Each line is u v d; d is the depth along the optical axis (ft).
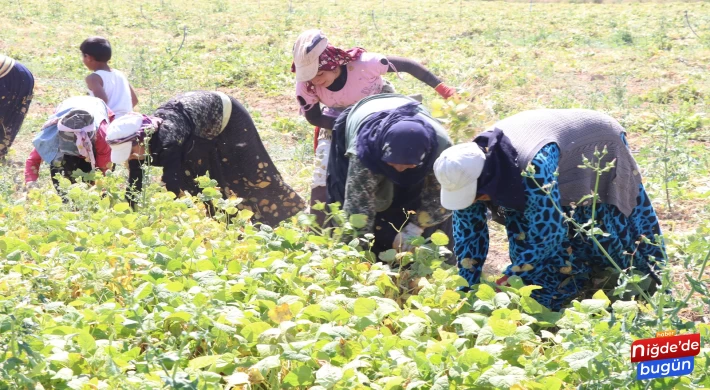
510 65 44.04
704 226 10.76
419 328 10.28
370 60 15.16
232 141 16.69
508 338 9.77
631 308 9.80
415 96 14.20
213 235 14.57
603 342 9.32
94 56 19.33
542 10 85.66
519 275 12.25
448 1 100.63
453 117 12.69
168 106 16.10
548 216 11.00
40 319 10.38
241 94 36.65
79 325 10.25
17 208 15.19
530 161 10.91
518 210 11.15
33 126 28.37
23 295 10.81
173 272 12.09
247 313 10.71
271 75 40.16
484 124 12.95
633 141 26.73
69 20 65.26
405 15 79.05
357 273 12.28
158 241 13.20
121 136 15.23
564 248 12.67
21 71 21.01
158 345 10.17
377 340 9.98
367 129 12.22
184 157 16.17
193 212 14.97
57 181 17.34
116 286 11.59
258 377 9.20
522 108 32.40
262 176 17.25
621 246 12.50
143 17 70.08
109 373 8.97
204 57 47.03
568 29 63.26
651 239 12.64
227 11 79.41
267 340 9.86
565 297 12.85
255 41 56.18
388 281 11.94
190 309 10.18
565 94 35.17
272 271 12.07
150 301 11.50
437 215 12.89
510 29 64.13
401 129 11.65
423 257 12.34
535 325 11.46
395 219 13.19
